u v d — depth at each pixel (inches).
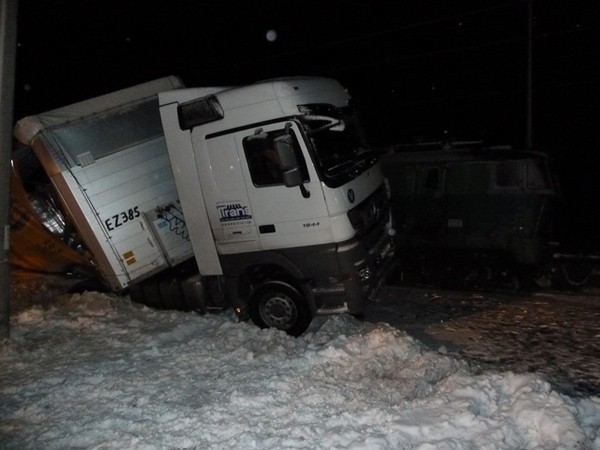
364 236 285.0
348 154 299.1
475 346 284.7
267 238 282.7
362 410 198.2
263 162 274.4
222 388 223.9
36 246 347.3
